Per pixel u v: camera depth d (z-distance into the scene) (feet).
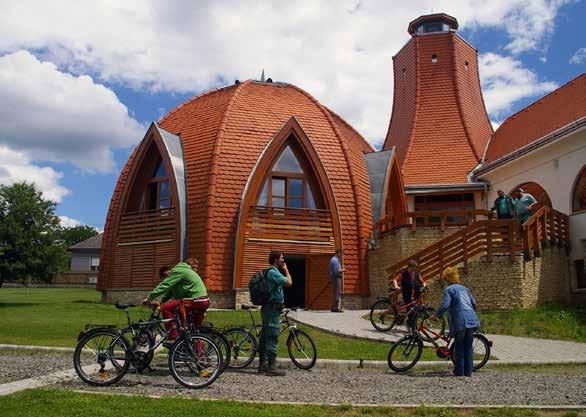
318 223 77.00
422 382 29.86
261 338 32.07
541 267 62.85
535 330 49.29
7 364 33.19
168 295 31.14
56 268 79.20
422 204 101.09
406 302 48.19
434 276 61.46
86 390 25.64
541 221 64.59
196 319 30.81
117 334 28.40
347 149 82.99
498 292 58.13
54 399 22.39
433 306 59.77
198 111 88.17
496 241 59.98
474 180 97.71
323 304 74.95
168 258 75.20
